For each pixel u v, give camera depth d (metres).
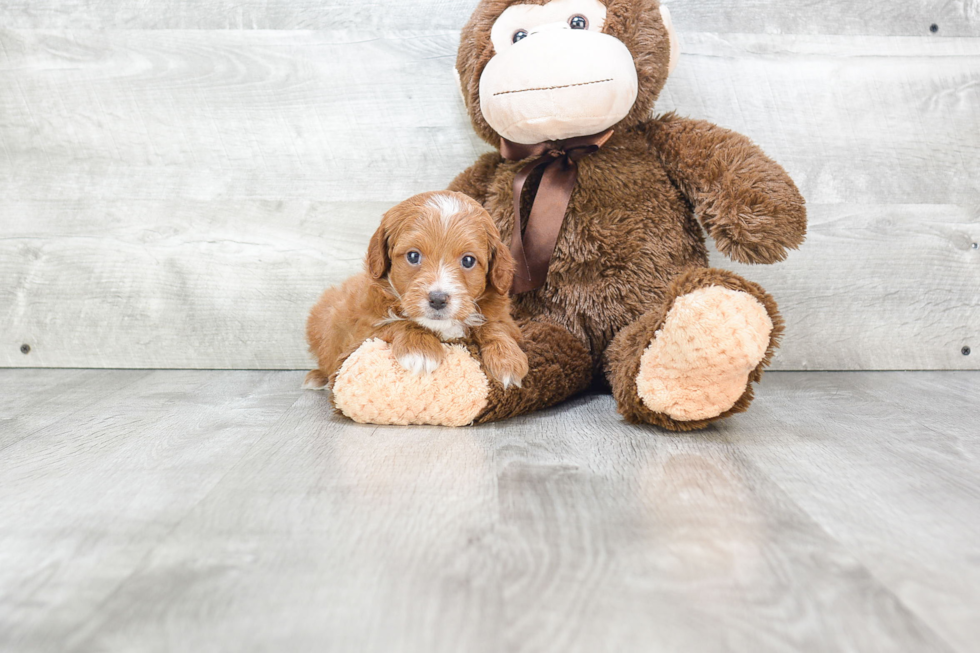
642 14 1.90
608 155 2.00
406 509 1.18
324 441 1.58
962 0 2.33
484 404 1.69
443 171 2.40
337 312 1.86
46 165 2.39
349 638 0.82
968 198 2.38
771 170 1.82
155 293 2.43
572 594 0.91
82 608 0.88
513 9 1.91
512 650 0.79
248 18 2.34
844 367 2.45
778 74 2.34
